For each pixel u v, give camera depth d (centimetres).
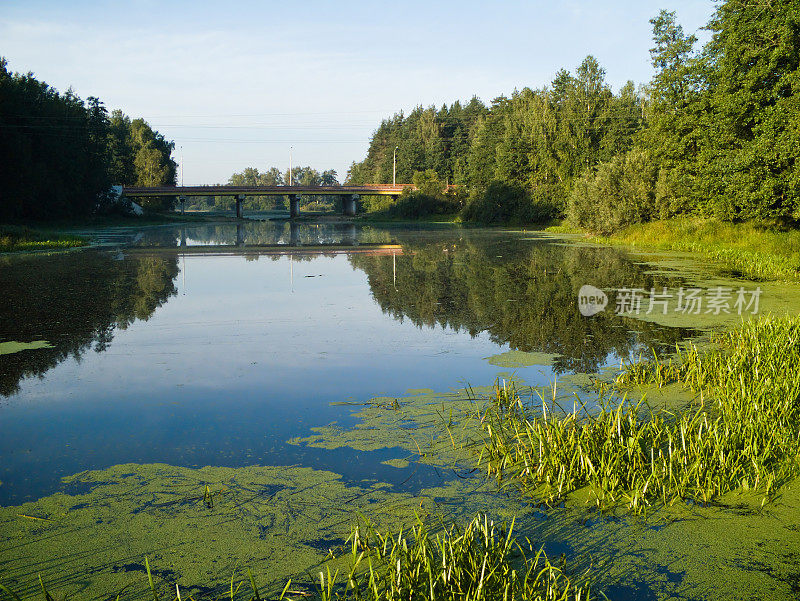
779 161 1802
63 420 548
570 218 3216
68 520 375
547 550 336
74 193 4872
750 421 469
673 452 437
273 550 340
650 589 302
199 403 589
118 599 291
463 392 609
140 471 441
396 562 292
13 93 4138
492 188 5109
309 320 983
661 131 2738
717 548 336
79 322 973
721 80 2166
